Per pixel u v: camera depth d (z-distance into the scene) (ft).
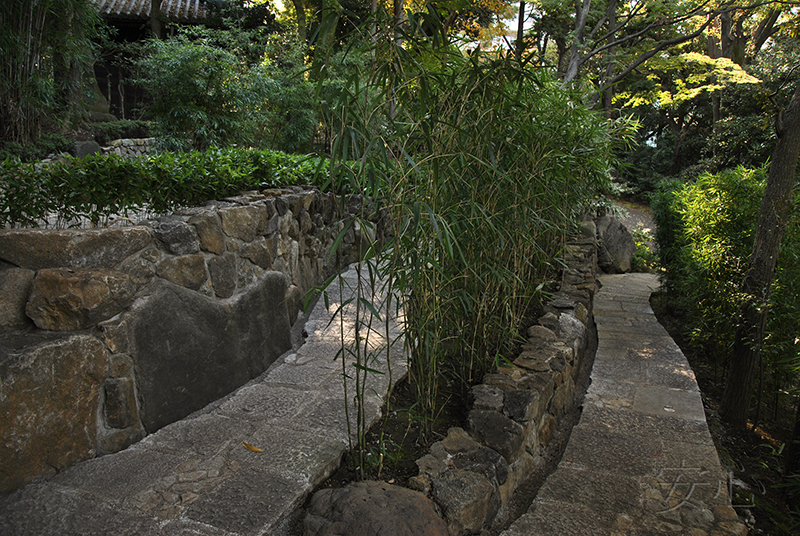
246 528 4.71
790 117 8.91
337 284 13.96
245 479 5.48
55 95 18.88
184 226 7.25
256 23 35.40
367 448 6.39
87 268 5.94
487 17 25.05
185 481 5.41
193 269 7.44
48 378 5.28
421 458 6.11
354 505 4.88
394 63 5.16
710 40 32.04
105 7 31.01
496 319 8.95
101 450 5.94
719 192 13.08
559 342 10.03
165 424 6.79
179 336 7.04
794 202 10.19
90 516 4.78
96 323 5.84
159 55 18.81
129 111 32.81
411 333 6.91
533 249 10.17
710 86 28.86
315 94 4.65
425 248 5.89
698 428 8.36
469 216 6.88
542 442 7.96
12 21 16.31
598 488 6.56
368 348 9.69
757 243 9.34
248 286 8.79
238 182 9.94
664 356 11.94
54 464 5.41
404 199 5.55
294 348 10.10
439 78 5.78
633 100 31.89
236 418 6.94
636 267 26.08
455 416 7.48
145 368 6.46
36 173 6.80
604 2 30.58
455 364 9.05
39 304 5.40
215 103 19.65
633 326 14.48
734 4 24.59
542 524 5.75
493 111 6.91
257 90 20.59
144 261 6.67
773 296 10.11
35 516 4.72
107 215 7.63
